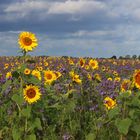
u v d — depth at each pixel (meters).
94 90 5.03
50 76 4.58
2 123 3.47
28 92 3.18
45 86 4.53
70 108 3.60
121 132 2.92
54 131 3.48
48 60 13.09
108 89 5.36
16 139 3.12
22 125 3.22
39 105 3.37
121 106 3.06
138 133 2.95
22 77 3.28
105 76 7.56
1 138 3.26
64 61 12.77
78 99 4.40
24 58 3.24
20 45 3.22
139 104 3.00
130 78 3.29
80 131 3.50
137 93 3.04
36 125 3.17
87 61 12.51
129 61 14.08
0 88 4.24
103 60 13.70
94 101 4.68
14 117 3.30
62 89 4.58
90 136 3.15
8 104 3.71
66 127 3.55
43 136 3.33
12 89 3.97
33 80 3.29
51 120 3.57
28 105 3.27
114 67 11.08
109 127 3.45
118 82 5.92
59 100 3.75
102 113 4.09
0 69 9.06
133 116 2.99
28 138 3.11
